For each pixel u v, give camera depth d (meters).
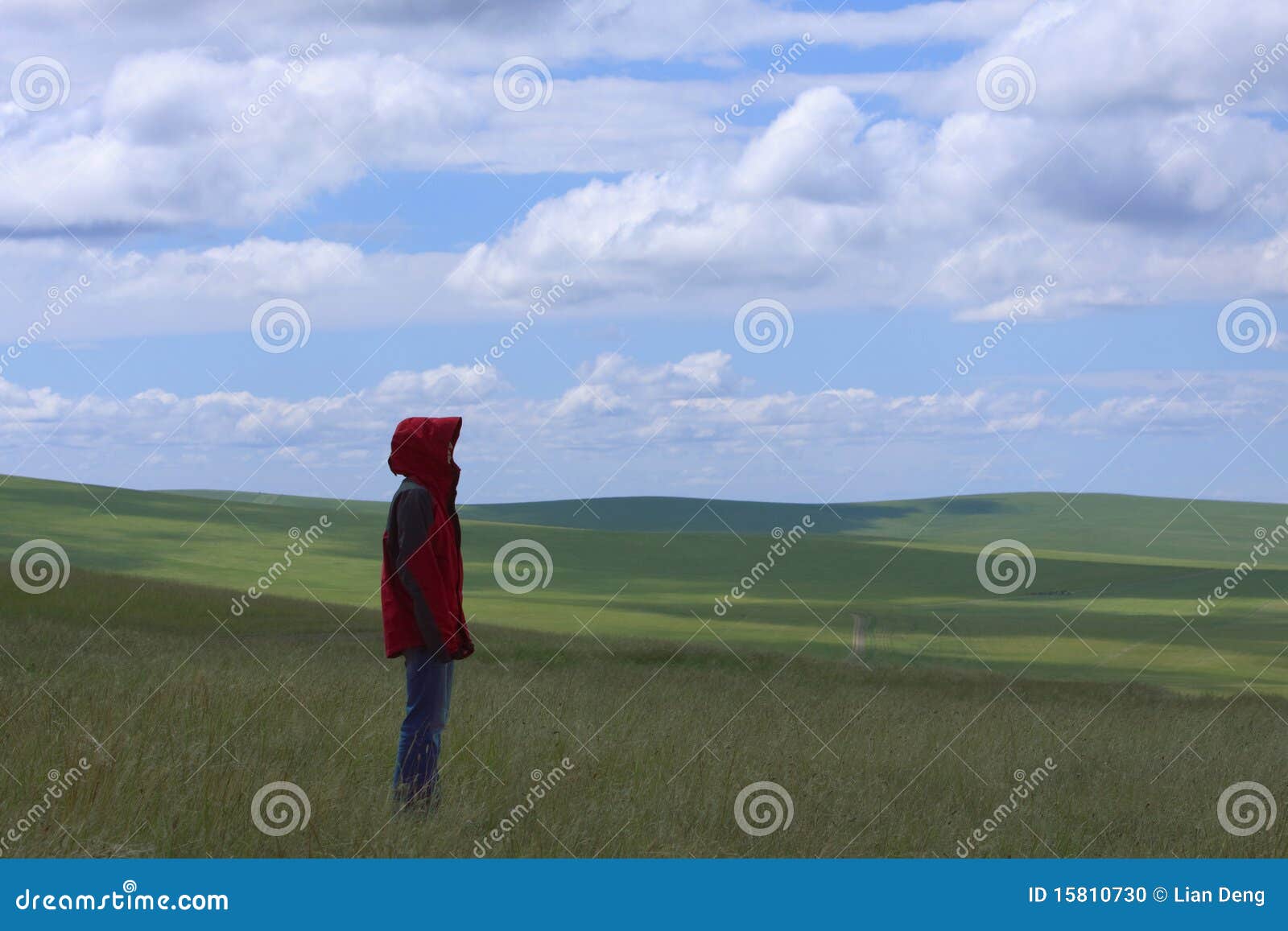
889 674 29.66
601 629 45.41
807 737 11.53
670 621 50.75
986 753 10.86
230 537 85.50
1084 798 8.28
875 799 7.48
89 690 9.51
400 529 6.26
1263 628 57.09
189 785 5.91
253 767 6.54
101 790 5.56
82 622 26.17
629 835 5.89
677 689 20.31
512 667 24.20
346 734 8.09
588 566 86.06
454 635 6.22
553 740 8.75
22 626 20.39
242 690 10.25
